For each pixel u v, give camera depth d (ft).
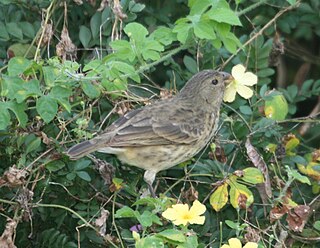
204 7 38.96
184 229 34.37
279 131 41.73
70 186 39.32
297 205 37.83
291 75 54.95
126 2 42.14
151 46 38.40
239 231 35.99
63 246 39.14
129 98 40.19
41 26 41.63
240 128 40.65
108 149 38.96
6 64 42.06
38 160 37.86
